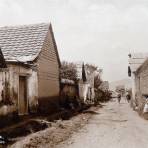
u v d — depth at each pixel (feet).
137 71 122.01
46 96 78.02
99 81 245.45
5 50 73.46
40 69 72.90
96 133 54.03
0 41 76.43
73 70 146.30
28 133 48.55
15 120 56.34
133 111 114.01
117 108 134.72
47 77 79.15
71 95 114.83
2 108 51.52
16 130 47.96
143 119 79.92
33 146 39.27
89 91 175.83
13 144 39.19
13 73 56.54
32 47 72.54
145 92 92.63
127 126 64.44
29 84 65.57
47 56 79.20
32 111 66.85
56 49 87.04
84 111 106.11
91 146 41.86
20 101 62.23
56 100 89.10
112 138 48.83
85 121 73.31
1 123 50.34
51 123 60.70
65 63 148.25
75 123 67.72
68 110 93.91
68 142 44.37
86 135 51.60
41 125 57.00
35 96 68.64
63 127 59.21
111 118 82.84
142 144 43.68
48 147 39.86
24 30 78.02
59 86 92.84
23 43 74.18
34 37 75.25
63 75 142.31
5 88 52.95
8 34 78.13
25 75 63.10
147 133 54.29
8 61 54.08
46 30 76.79
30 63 67.51
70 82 111.45
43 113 74.08
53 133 50.70
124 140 47.01
